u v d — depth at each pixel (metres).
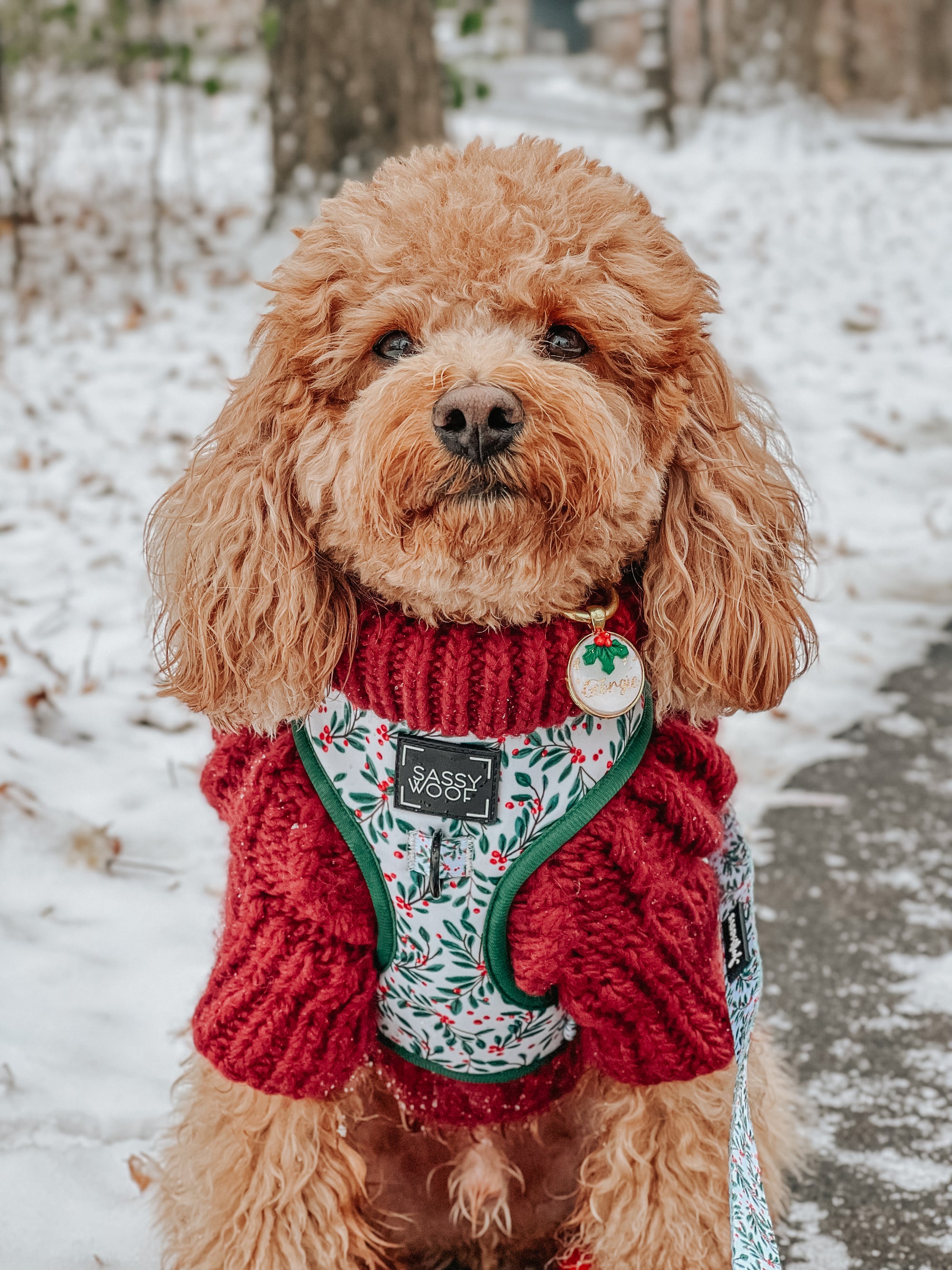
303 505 2.06
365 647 2.02
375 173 2.16
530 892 2.00
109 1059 2.77
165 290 9.36
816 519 5.97
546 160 2.07
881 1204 2.51
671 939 2.00
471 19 10.36
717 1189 2.24
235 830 2.07
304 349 2.02
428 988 2.09
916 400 7.67
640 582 2.16
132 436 6.49
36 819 3.40
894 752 4.23
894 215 13.70
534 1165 2.39
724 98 21.31
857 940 3.31
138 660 4.38
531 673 1.95
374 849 2.02
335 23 9.77
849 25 24.67
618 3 33.41
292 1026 2.00
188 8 14.37
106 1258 2.32
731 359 8.41
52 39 10.55
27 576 4.93
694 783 2.11
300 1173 2.18
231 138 17.28
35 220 10.90
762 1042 2.51
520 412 1.83
